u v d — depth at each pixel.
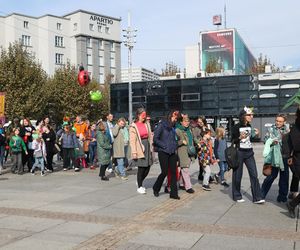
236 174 8.61
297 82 33.69
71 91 49.03
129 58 38.16
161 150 9.13
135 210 7.96
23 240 6.04
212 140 11.69
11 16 70.69
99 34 81.31
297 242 5.73
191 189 9.84
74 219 7.29
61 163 18.16
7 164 17.25
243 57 78.88
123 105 38.59
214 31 72.81
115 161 13.28
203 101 36.09
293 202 7.15
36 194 9.91
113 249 5.58
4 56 42.38
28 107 41.16
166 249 5.53
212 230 6.43
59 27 76.19
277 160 8.21
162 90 37.28
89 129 16.11
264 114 34.34
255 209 7.90
